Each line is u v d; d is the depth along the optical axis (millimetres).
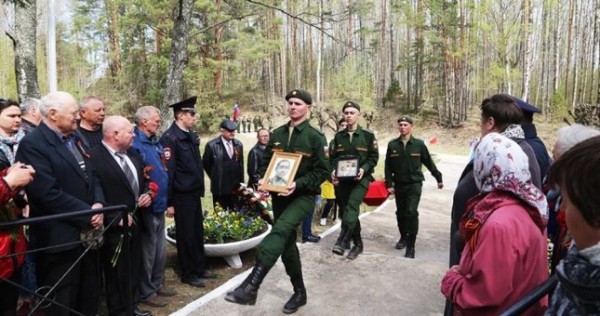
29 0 6723
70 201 2889
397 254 5859
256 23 27734
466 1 25906
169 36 24156
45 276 2939
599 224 975
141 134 4027
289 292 4082
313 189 3434
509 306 1700
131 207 3424
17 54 7102
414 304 3865
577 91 31359
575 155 1020
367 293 4062
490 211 1792
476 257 1723
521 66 29906
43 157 2877
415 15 28688
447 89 29234
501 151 1807
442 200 9742
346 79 36094
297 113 3531
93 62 33500
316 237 6078
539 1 26734
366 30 33625
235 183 5707
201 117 26734
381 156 19625
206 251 4691
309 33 44250
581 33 33969
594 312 986
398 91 36750
